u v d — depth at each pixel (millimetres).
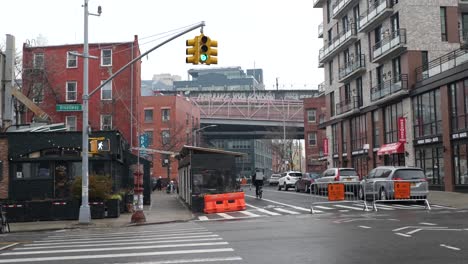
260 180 34500
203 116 90688
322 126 60000
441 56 35688
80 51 55562
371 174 28625
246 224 17672
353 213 20938
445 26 38969
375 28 44906
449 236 12352
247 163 138125
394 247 10812
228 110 91375
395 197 23672
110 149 25469
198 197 25844
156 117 72125
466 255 9648
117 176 27656
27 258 10992
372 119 45688
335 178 34469
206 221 20234
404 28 38625
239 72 179875
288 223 17172
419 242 11453
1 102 30438
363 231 13875
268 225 16766
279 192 43656
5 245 13820
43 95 52781
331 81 57625
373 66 45250
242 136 103688
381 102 42250
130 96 55281
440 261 9055
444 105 33219
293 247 11188
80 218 20828
